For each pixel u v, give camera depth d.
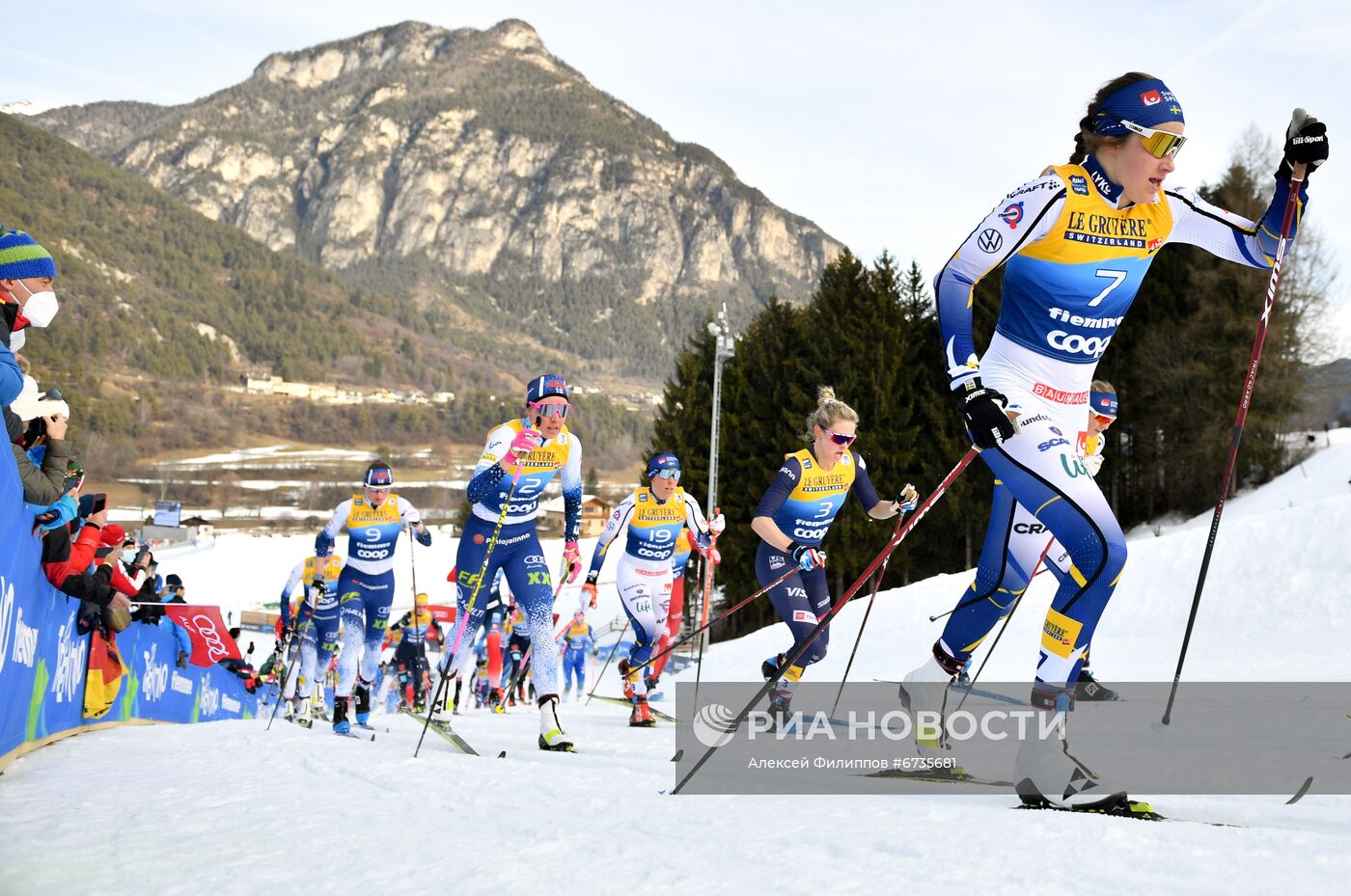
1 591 4.22
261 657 38.56
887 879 1.97
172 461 179.62
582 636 13.85
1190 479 31.81
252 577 68.38
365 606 8.25
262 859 2.39
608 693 15.72
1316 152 3.12
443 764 4.23
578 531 6.37
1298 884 1.77
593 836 2.55
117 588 6.80
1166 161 3.06
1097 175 3.18
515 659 11.09
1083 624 2.85
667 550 8.70
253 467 180.00
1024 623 11.88
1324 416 32.28
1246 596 10.76
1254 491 30.73
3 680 4.36
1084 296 3.27
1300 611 10.09
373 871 2.24
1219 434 29.97
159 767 4.36
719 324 26.38
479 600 6.08
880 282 34.25
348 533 8.17
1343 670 7.47
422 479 184.75
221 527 119.00
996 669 9.84
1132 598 11.59
